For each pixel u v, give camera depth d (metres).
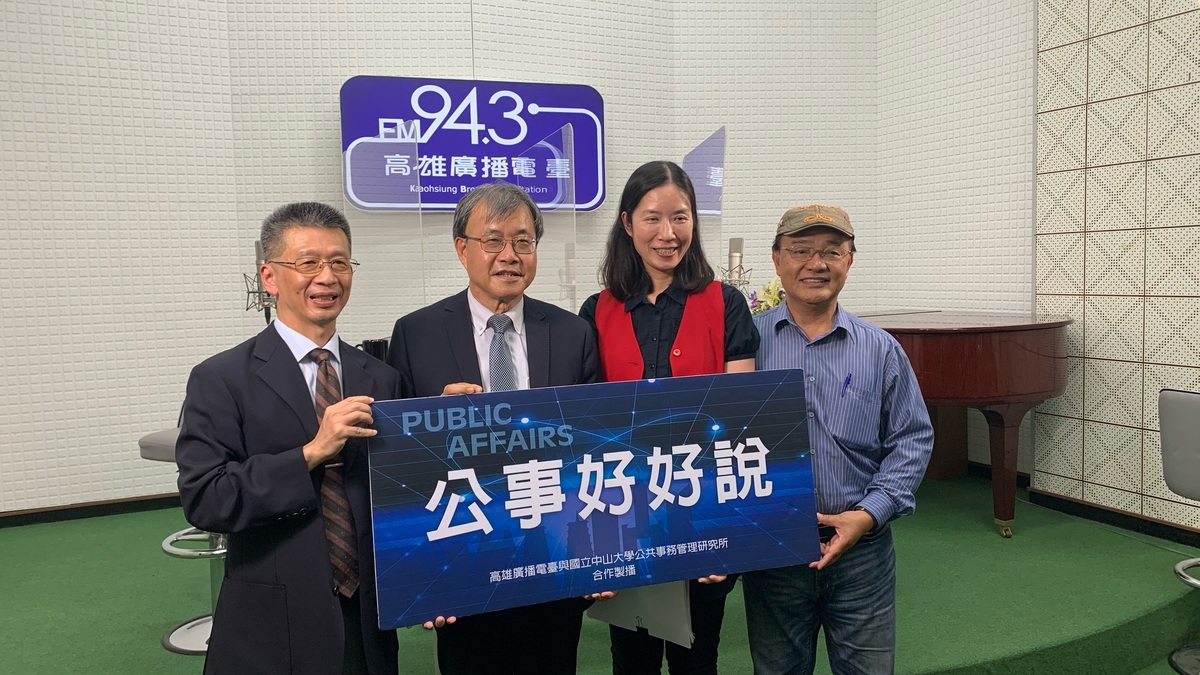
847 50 4.95
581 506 1.57
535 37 4.41
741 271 3.82
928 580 3.16
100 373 4.27
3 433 4.14
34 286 4.14
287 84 3.24
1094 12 3.78
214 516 1.39
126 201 4.25
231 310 4.46
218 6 4.33
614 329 1.88
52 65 4.09
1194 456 2.64
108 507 4.33
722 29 4.78
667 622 1.72
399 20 4.12
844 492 1.80
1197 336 3.45
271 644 1.44
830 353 1.82
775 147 4.88
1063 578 3.17
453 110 4.13
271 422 1.48
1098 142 3.80
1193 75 3.39
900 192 4.92
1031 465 4.27
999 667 2.52
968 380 3.46
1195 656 2.86
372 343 2.68
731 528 1.65
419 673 2.60
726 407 1.67
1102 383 3.86
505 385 1.73
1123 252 3.72
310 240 1.51
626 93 4.63
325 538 1.46
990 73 4.32
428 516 1.48
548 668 1.75
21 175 4.08
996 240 4.36
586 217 4.57
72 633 2.94
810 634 1.88
